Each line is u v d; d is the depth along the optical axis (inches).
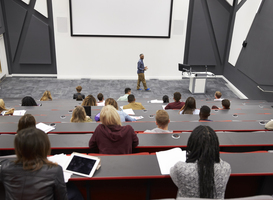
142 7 388.5
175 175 61.1
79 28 392.2
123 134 97.3
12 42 393.1
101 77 420.8
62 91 362.6
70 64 410.0
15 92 350.6
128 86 393.7
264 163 86.4
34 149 56.3
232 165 84.5
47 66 416.2
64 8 378.9
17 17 380.5
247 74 342.0
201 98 354.6
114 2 383.2
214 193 58.2
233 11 393.4
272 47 282.4
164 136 112.2
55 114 173.9
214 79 430.9
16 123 134.2
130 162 85.0
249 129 133.6
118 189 87.9
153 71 425.7
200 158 59.2
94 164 80.8
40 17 386.3
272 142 110.0
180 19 396.5
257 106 233.5
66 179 75.9
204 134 60.1
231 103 251.6
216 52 423.2
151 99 300.2
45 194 57.1
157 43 409.4
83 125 131.5
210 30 409.4
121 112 153.0
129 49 410.0
